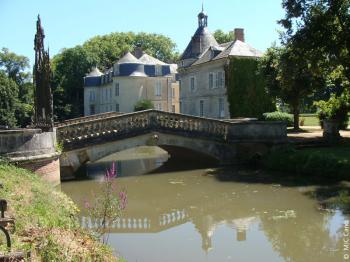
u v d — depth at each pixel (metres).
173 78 57.97
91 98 63.56
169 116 20.84
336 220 11.23
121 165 23.67
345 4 22.25
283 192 15.01
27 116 59.47
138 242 10.08
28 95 69.12
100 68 70.12
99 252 6.91
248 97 34.94
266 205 13.44
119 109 53.53
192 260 8.66
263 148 21.92
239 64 34.84
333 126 22.17
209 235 10.56
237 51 35.19
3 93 54.53
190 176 19.14
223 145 21.91
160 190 16.36
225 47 38.72
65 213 9.89
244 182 17.16
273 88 30.33
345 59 22.84
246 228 11.08
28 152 14.45
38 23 19.02
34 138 14.73
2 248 5.57
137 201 14.66
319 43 22.55
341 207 12.48
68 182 17.89
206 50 41.06
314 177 17.25
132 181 18.31
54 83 65.69
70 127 18.73
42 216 8.38
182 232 10.97
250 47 36.62
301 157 18.47
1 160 13.18
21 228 7.16
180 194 15.60
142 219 12.40
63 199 11.77
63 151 18.28
